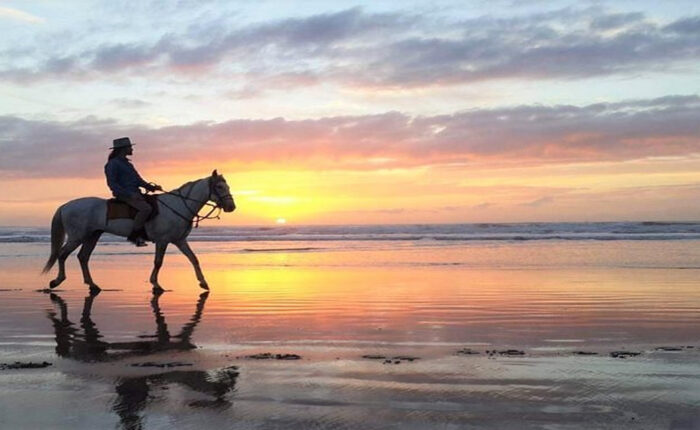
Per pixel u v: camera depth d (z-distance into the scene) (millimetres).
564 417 4062
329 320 8320
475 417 4066
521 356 5973
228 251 26656
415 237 41781
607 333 7297
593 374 5207
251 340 6887
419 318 8469
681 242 31078
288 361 5750
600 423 3941
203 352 6215
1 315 8781
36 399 4496
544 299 10438
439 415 4109
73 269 17391
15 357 6008
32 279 14570
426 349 6352
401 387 4797
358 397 4527
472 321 8219
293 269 16969
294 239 41094
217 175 11906
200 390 4727
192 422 3977
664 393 4613
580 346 6500
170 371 5352
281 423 3955
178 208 11711
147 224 11680
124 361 5789
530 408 4254
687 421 3986
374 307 9547
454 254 23094
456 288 12070
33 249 27734
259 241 38156
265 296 10938
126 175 11633
